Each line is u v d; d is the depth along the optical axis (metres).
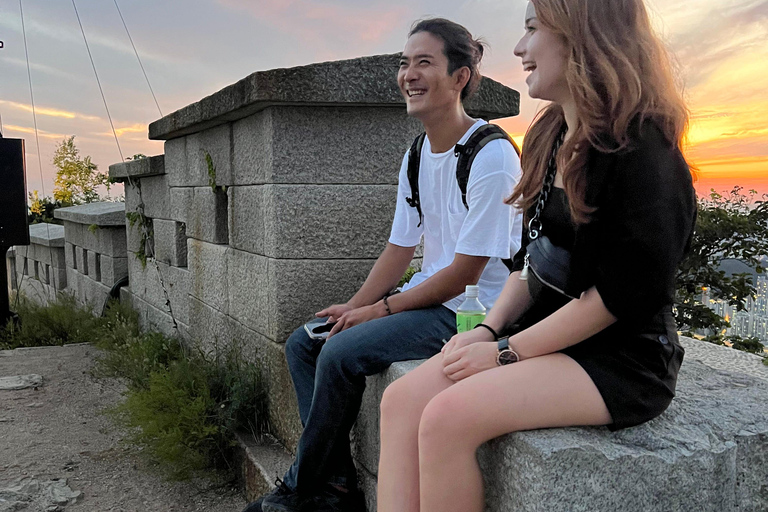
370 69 3.17
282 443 3.44
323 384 2.40
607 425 1.70
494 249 2.39
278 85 3.10
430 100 2.54
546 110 1.99
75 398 4.94
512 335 1.96
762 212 4.29
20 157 7.28
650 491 1.63
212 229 4.52
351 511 2.59
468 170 2.44
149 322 6.55
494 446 1.74
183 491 3.45
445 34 2.53
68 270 9.55
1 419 4.46
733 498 1.74
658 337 1.71
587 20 1.65
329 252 3.38
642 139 1.59
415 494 1.82
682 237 1.58
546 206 1.89
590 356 1.70
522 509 1.63
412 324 2.43
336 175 3.34
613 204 1.59
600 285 1.61
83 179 13.75
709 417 1.83
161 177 5.88
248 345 3.90
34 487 3.40
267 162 3.37
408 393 1.84
